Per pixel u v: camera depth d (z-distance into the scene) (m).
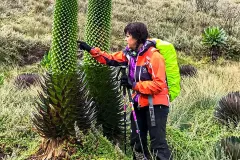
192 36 17.83
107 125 4.74
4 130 5.47
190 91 8.87
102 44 4.46
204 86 9.40
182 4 23.02
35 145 4.80
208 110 7.61
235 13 21.72
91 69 4.56
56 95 3.97
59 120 4.05
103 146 4.26
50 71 4.03
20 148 5.03
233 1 26.31
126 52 4.19
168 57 4.04
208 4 22.50
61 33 3.88
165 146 4.22
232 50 16.17
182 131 6.25
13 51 13.26
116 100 4.71
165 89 4.07
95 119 4.51
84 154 4.12
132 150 4.68
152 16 20.03
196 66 14.96
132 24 4.07
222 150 4.61
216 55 15.60
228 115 6.71
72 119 4.10
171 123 6.51
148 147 4.93
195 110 7.72
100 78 4.58
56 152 4.10
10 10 18.00
